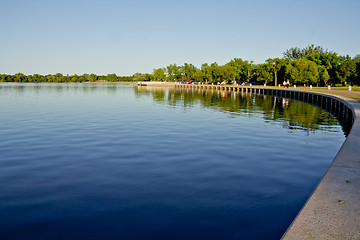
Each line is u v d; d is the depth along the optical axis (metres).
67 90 107.12
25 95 72.88
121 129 22.56
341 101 31.53
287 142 18.06
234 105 45.56
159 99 59.88
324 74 89.69
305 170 12.11
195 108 40.56
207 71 134.88
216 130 22.31
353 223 5.26
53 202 8.85
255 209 8.27
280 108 41.03
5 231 7.18
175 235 6.96
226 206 8.47
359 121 17.27
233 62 127.38
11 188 10.03
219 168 12.36
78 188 10.02
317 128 23.95
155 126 24.17
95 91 100.12
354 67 86.12
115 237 6.91
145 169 12.20
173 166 12.64
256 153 15.07
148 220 7.68
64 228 7.32
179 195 9.33
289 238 4.81
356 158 9.20
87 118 29.23
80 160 13.63
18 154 14.75
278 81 109.06
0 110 36.97
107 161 13.45
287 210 8.20
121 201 8.90
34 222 7.63
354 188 6.81
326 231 5.00
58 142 17.69
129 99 59.75
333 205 5.96
